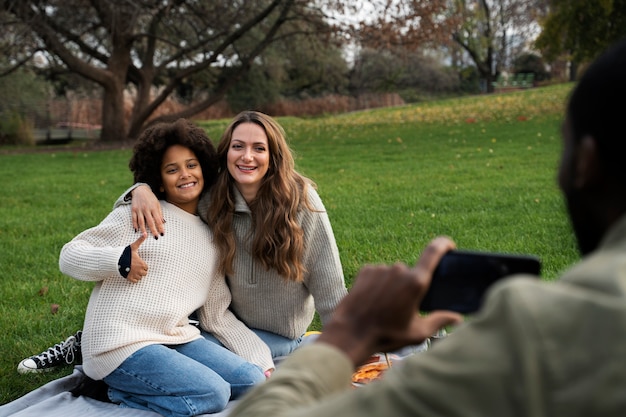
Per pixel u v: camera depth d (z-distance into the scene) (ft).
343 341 3.65
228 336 12.94
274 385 3.46
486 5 150.00
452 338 3.08
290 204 12.44
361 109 132.46
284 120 100.48
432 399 2.90
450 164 42.80
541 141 51.72
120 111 78.64
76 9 73.31
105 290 12.07
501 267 4.23
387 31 71.97
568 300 2.90
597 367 2.75
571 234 22.90
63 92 122.11
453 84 174.81
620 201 3.29
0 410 12.14
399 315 3.67
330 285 12.91
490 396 2.84
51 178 45.14
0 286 20.10
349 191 34.45
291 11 80.38
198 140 12.55
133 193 12.50
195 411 11.36
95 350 11.82
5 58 83.76
